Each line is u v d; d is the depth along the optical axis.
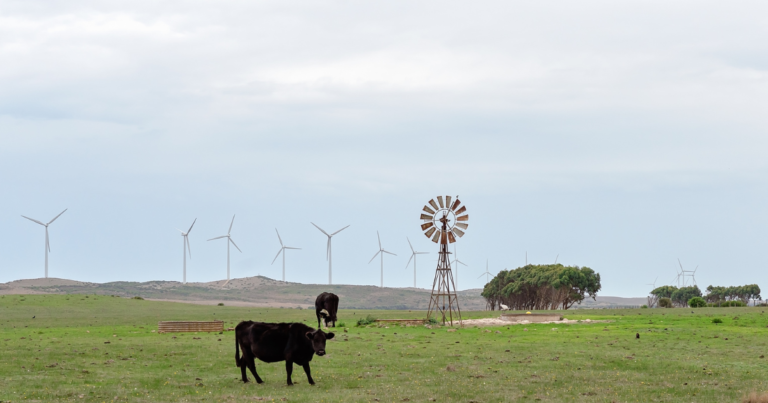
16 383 22.39
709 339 40.22
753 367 28.22
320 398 20.61
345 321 63.81
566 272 147.62
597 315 68.25
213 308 94.00
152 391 21.50
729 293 199.25
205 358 29.53
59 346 33.94
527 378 25.17
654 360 30.17
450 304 57.34
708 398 21.59
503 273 166.88
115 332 46.66
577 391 22.67
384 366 27.88
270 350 22.94
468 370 26.89
